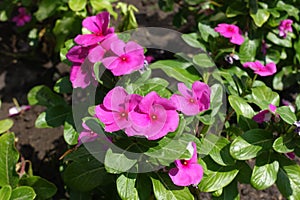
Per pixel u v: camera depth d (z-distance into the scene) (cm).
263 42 83
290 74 87
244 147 58
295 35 86
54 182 77
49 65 95
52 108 67
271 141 60
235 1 81
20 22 94
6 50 97
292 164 60
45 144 83
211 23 83
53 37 93
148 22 104
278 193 78
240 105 62
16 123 86
